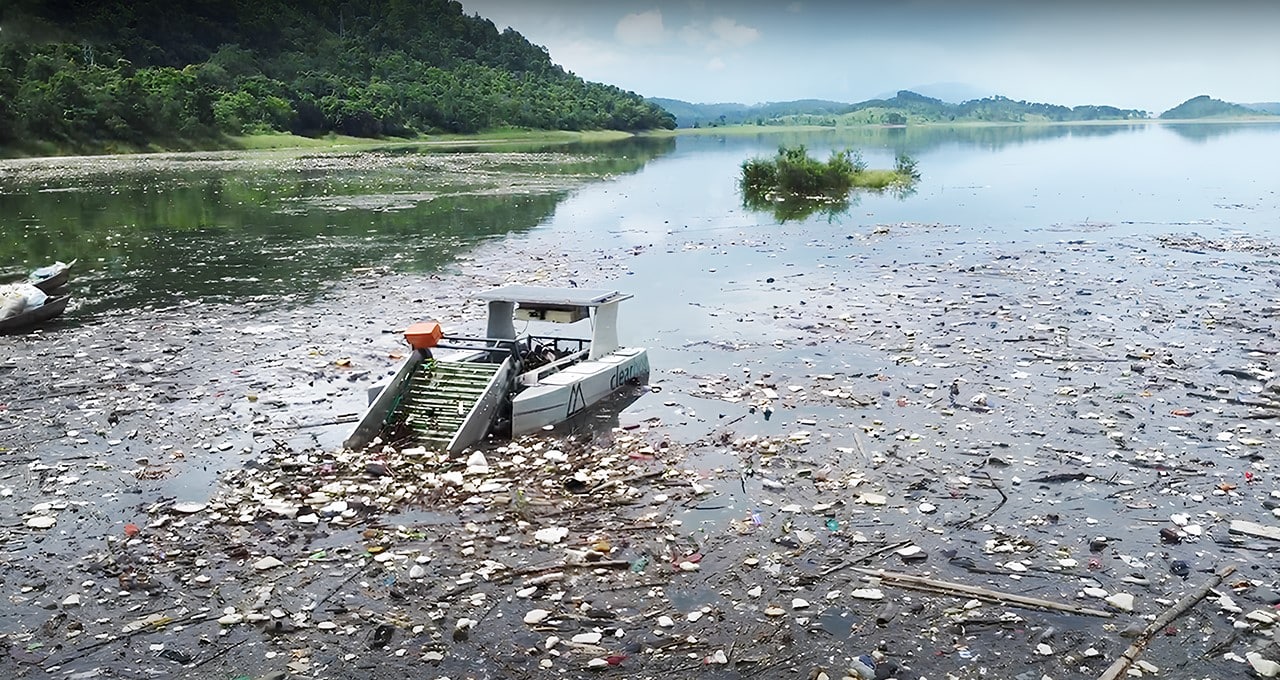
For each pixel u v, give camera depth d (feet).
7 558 38.81
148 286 96.43
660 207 161.58
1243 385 58.54
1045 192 181.88
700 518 41.65
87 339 74.23
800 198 176.65
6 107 323.16
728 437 51.03
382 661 31.63
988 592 35.14
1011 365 63.67
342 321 79.82
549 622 33.71
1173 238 118.42
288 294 91.71
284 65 543.39
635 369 60.80
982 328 73.67
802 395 58.03
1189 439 49.73
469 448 49.55
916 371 62.69
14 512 43.06
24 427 54.08
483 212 155.84
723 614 34.12
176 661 31.73
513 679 30.66
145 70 425.69
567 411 53.88
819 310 81.00
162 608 35.01
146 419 55.26
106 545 39.93
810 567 37.27
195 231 136.56
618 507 42.78
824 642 32.35
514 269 103.40
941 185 199.41
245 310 84.64
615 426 53.11
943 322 75.97
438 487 44.83
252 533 40.68
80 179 226.17
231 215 154.61
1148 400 55.98
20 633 33.47
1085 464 46.73
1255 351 65.77
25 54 392.06
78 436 52.54
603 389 57.21
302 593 35.86
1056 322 75.25
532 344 63.93
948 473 46.06
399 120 473.26
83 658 31.96
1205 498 42.73
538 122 549.13
